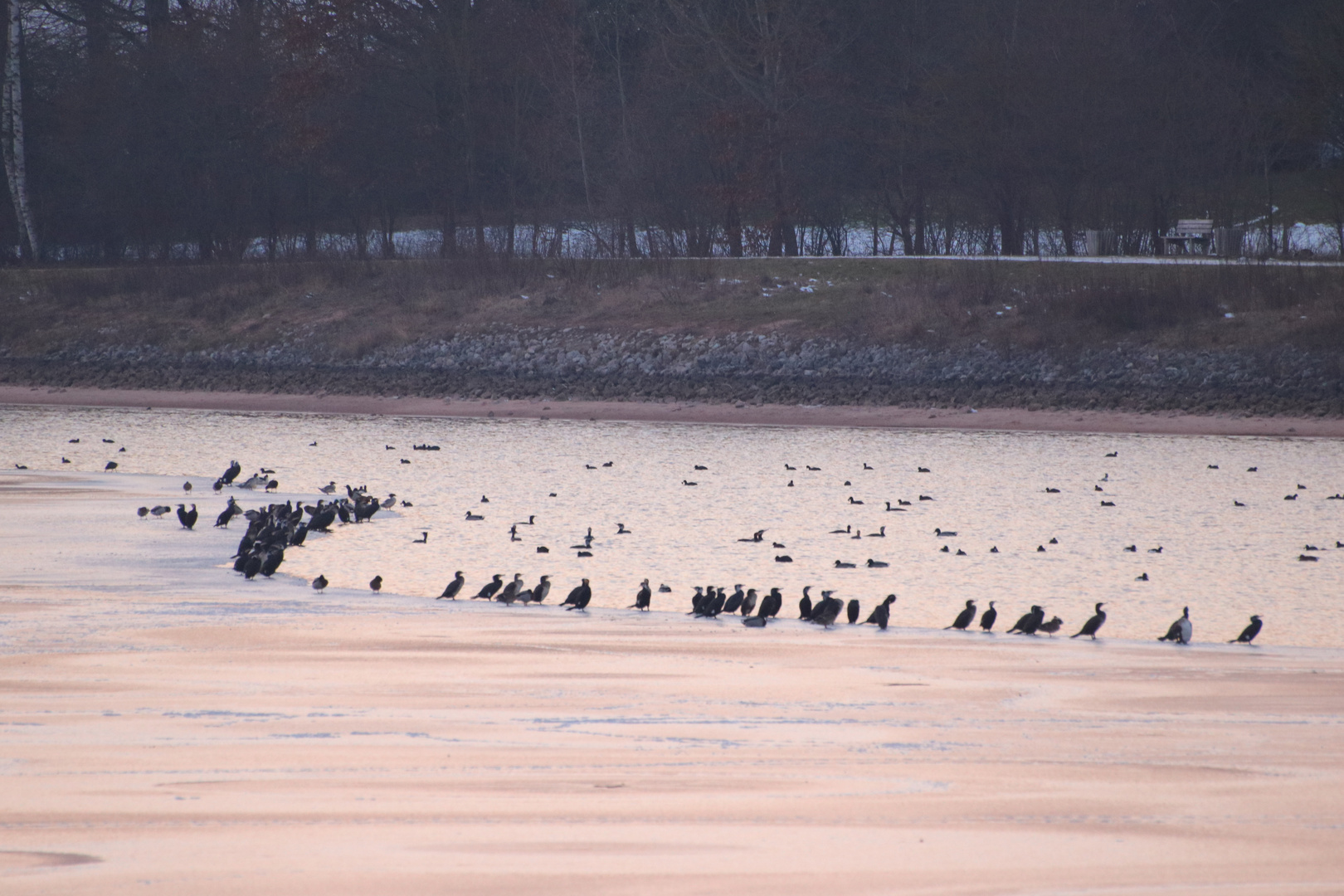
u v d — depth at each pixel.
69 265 86.19
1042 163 73.19
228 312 73.88
